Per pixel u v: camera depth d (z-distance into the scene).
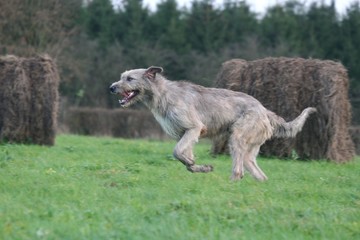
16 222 11.49
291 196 15.50
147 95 18.36
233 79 28.78
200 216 12.52
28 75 30.09
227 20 69.75
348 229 12.23
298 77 27.81
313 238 11.66
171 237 10.84
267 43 66.19
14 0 56.44
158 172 19.38
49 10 58.44
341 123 27.73
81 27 66.94
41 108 30.11
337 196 15.99
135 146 31.77
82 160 22.53
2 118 29.98
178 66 66.62
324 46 64.25
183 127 17.97
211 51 67.38
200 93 18.41
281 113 28.09
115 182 16.53
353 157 28.27
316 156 27.77
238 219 12.48
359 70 61.34
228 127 18.48
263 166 23.31
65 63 60.22
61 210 12.62
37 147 28.22
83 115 52.03
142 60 67.00
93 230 10.99
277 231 11.77
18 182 15.81
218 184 16.78
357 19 63.03
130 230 11.05
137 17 71.44
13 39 56.91
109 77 66.94
